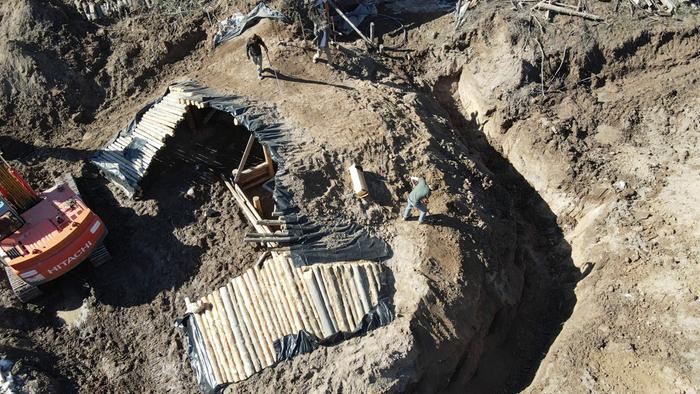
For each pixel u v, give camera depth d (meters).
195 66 18.38
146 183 16.25
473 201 14.87
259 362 12.59
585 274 15.00
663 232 14.85
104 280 14.85
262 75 16.83
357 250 13.33
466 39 19.19
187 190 16.20
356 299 12.76
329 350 12.51
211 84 16.83
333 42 17.92
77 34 18.88
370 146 14.88
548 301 15.06
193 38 18.97
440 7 20.45
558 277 15.50
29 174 16.50
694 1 18.89
